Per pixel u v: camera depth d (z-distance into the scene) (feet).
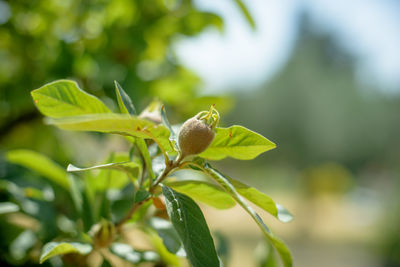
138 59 1.96
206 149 1.14
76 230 1.38
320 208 16.69
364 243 10.85
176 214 1.11
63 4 2.13
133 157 1.26
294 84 30.68
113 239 1.23
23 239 1.57
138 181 1.20
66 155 2.01
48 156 2.02
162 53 2.21
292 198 19.53
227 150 1.18
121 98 1.15
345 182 20.27
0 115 2.09
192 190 1.23
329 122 29.63
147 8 2.09
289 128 30.01
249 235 10.61
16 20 2.13
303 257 9.16
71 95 1.14
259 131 30.96
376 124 30.19
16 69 2.13
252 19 1.91
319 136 29.58
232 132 1.17
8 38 2.15
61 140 2.12
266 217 13.26
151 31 2.14
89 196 1.34
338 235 11.88
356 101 30.55
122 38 1.96
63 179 1.49
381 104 31.07
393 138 30.19
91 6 2.08
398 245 8.91
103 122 1.05
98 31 2.08
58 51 1.90
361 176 29.35
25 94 2.05
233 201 1.24
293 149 29.78
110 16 2.04
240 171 28.35
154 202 1.19
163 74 2.22
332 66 32.86
